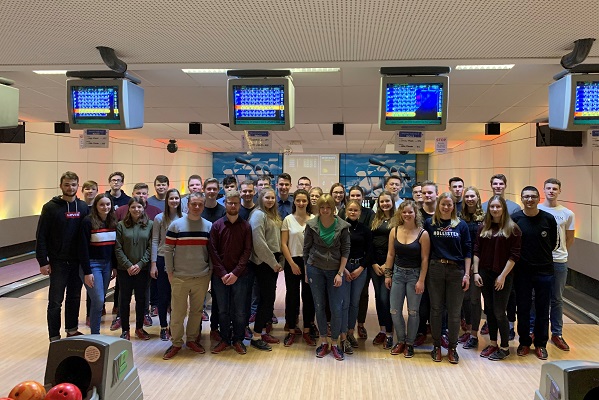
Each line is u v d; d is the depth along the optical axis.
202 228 3.82
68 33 2.45
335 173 19.12
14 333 4.35
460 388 3.26
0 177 8.34
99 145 4.32
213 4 1.99
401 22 2.23
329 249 3.74
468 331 4.34
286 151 17.02
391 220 3.97
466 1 1.94
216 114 7.37
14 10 2.11
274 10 2.08
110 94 3.39
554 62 3.00
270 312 4.04
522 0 1.91
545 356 3.79
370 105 6.32
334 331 3.80
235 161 19.56
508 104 6.03
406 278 3.82
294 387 3.25
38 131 9.27
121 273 4.06
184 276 3.77
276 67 3.21
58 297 3.92
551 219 3.78
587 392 1.89
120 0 1.97
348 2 1.96
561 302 4.14
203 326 4.63
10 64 3.15
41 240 3.82
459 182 4.71
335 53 2.83
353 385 3.29
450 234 3.68
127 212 4.11
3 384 3.28
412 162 18.77
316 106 6.42
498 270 3.71
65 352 2.16
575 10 2.03
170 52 2.83
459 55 2.85
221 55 2.89
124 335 4.11
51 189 9.70
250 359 3.76
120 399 2.28
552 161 7.50
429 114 3.36
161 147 14.84
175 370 3.52
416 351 3.99
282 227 4.18
